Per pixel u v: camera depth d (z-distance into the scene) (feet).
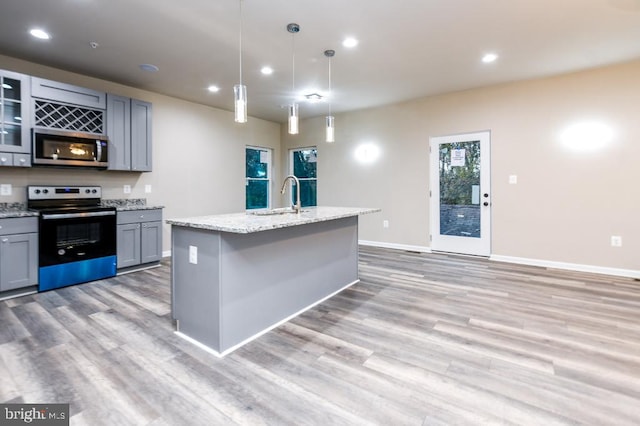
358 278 12.42
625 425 4.84
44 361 6.57
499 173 15.07
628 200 12.49
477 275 12.78
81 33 9.77
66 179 12.71
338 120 20.11
